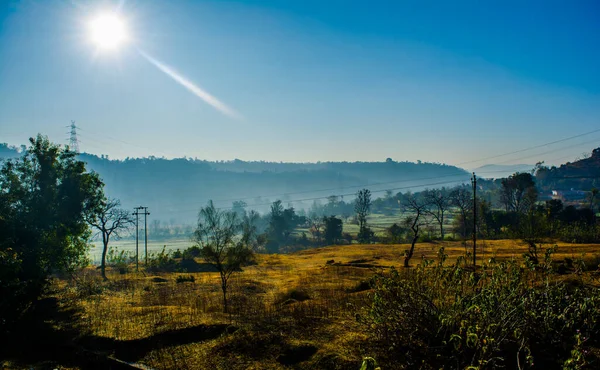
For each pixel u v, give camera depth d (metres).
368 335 12.05
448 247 47.12
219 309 17.44
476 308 10.20
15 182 21.25
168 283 27.00
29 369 11.95
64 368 12.06
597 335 10.48
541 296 11.18
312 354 11.26
